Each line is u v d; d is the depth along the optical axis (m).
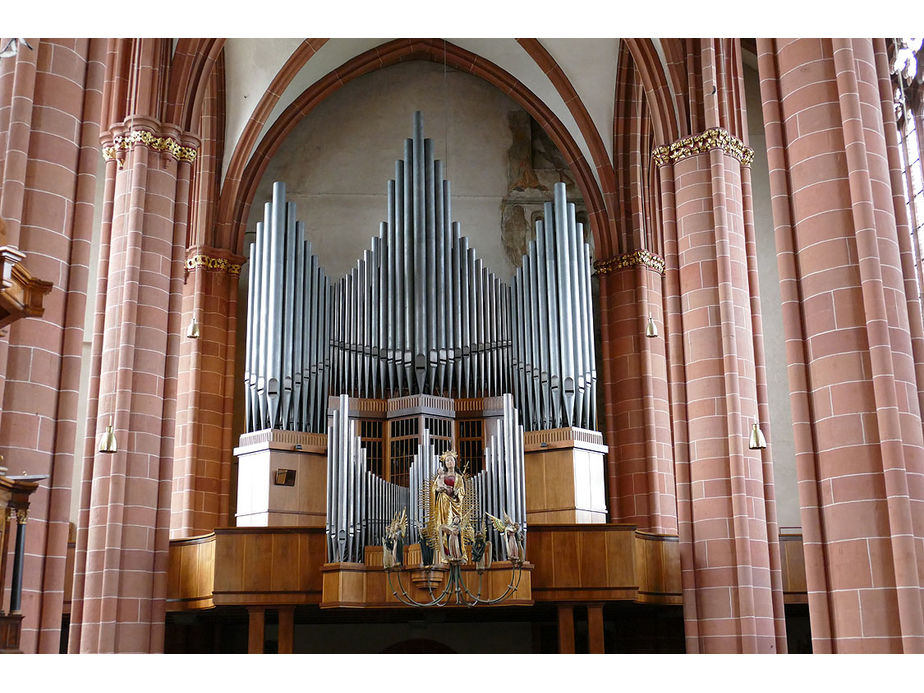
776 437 26.31
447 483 19.92
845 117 13.80
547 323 24.33
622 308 26.41
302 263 24.72
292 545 20.19
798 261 14.03
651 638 24.42
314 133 29.28
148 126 20.06
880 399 12.88
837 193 13.72
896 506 12.51
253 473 23.55
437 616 23.11
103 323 19.69
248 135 26.66
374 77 29.81
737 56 21.31
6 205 12.81
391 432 23.64
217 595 19.77
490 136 29.48
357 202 28.89
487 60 29.08
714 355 19.52
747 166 20.94
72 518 24.56
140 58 20.38
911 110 23.03
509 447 20.77
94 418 19.27
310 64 28.17
